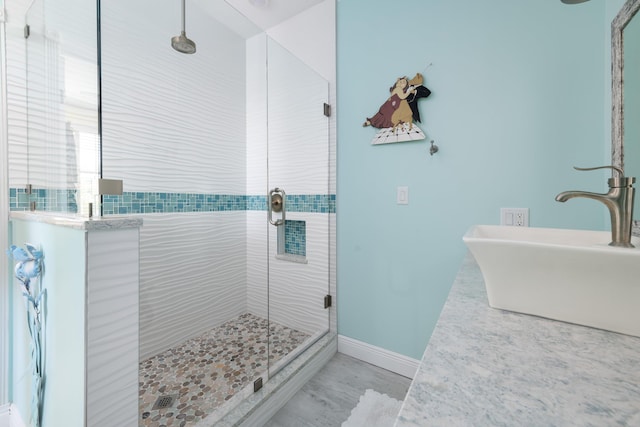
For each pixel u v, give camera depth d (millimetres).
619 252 491
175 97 1832
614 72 1075
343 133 1945
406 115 1653
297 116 2104
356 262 1921
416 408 341
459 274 951
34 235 1077
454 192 1542
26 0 1332
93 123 1021
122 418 851
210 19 2021
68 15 1048
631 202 667
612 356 452
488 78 1426
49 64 1162
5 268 1329
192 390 1480
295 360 1702
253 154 2338
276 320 2186
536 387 377
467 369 421
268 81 2219
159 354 1715
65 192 1042
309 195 2082
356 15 1859
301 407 1484
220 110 2148
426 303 1665
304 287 2107
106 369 811
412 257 1698
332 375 1758
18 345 1298
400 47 1686
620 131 1036
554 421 316
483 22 1431
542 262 576
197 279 1987
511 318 604
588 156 1215
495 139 1419
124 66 1523
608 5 1137
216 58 2086
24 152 1363
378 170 1806
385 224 1792
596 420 317
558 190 1282
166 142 1789
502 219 1411
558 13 1259
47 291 975
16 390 1327
